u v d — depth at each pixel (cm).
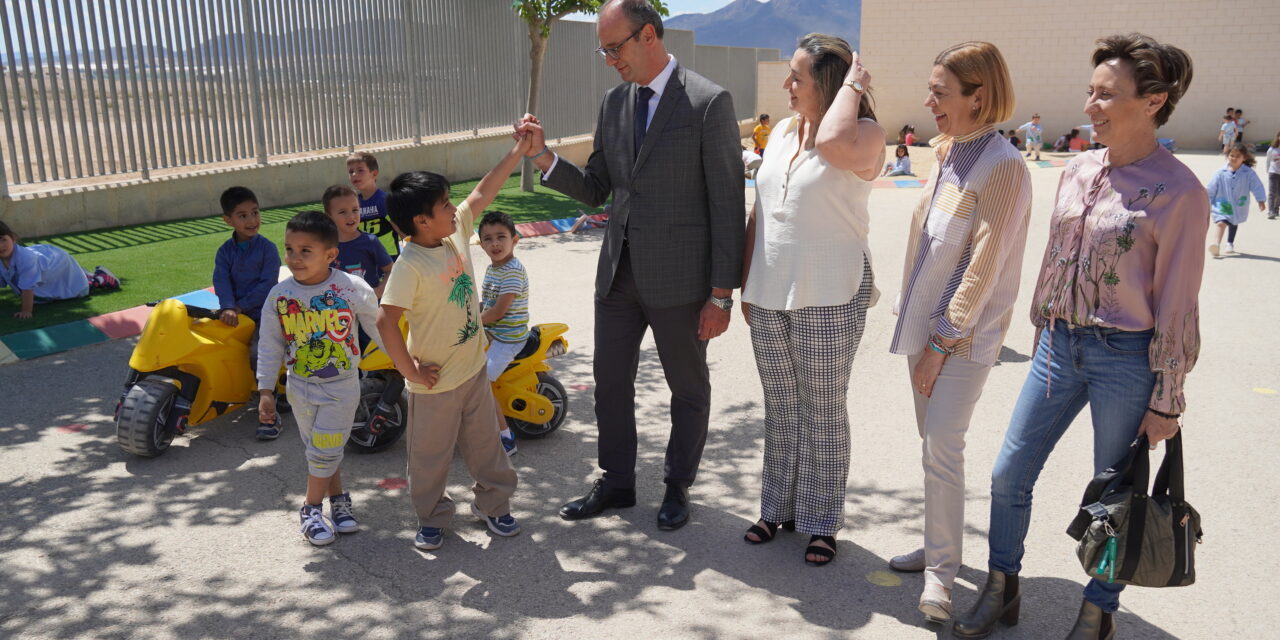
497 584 367
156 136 1235
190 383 497
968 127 324
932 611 329
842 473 383
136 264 937
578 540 406
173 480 462
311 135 1403
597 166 426
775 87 3431
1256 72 2844
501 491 404
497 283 496
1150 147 291
